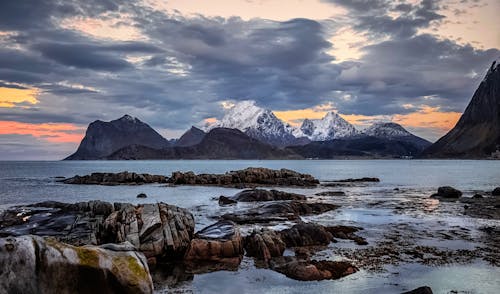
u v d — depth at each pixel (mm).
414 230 33594
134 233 25328
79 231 27891
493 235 31281
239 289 19219
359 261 23734
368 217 41125
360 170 196125
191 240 25609
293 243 27922
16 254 9750
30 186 90562
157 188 83938
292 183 90250
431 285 19453
